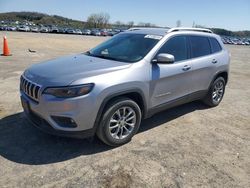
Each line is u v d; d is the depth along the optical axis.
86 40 35.84
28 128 4.63
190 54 5.23
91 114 3.66
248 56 24.30
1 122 4.85
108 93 3.74
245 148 4.36
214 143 4.47
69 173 3.45
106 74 3.80
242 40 74.25
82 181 3.30
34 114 3.90
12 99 6.15
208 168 3.71
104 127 3.88
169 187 3.26
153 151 4.07
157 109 4.65
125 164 3.69
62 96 3.52
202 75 5.51
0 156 3.76
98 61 4.34
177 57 4.90
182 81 4.97
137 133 4.68
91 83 3.61
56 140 4.26
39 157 3.78
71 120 3.60
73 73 3.77
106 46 5.09
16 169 3.49
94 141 4.27
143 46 4.58
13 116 5.14
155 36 4.78
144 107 4.36
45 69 4.06
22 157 3.76
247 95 7.85
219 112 6.03
